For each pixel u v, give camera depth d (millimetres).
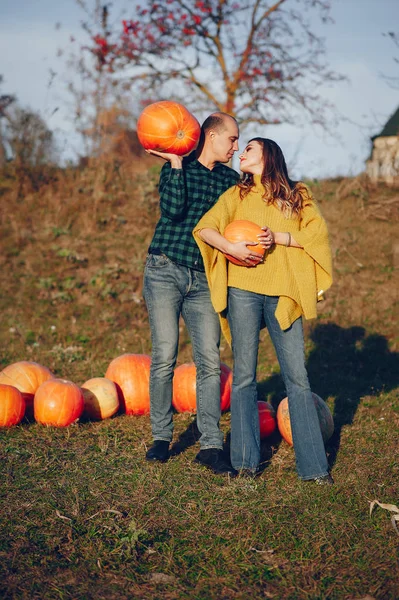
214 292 4195
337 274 10547
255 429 4316
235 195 4297
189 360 7699
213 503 3867
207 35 15453
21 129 14992
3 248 12070
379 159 14414
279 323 4164
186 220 4438
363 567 3162
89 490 4035
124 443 5000
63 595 2906
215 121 4496
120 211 13727
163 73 15867
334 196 13789
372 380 6781
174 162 4383
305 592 2949
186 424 5473
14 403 5273
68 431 5164
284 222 4211
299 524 3605
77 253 11852
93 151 15734
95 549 3312
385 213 12805
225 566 3195
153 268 4449
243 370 4297
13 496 3918
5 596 2885
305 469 4188
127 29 15234
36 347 8188
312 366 7305
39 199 14148
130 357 5977
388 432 5172
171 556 3254
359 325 8633
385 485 4121
